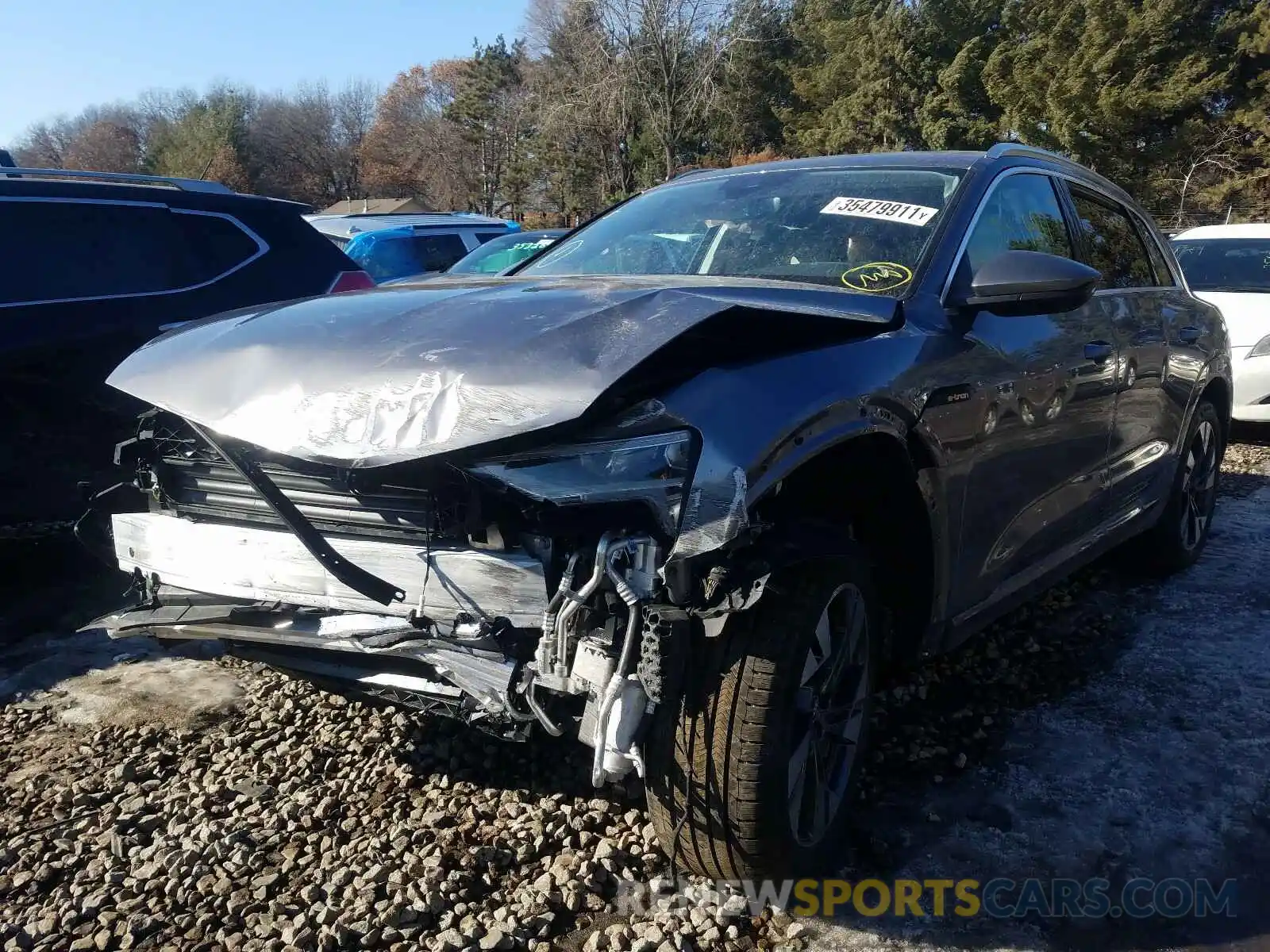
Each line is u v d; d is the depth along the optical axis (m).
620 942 2.33
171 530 2.68
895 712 3.58
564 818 2.82
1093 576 5.09
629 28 40.66
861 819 2.92
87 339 4.45
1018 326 3.22
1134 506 4.41
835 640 2.59
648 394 2.15
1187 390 4.68
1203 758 3.27
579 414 2.02
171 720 3.46
